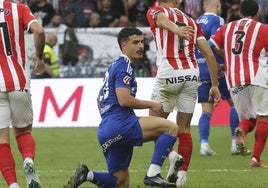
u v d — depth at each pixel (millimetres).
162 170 28641
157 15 24125
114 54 47250
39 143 38031
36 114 44625
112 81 22531
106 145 22703
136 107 22281
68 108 44594
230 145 36656
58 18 50750
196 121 43625
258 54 28422
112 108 22578
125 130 22344
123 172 23141
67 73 47406
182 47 24688
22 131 22922
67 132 42219
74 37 47344
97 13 51031
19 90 22234
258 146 28812
